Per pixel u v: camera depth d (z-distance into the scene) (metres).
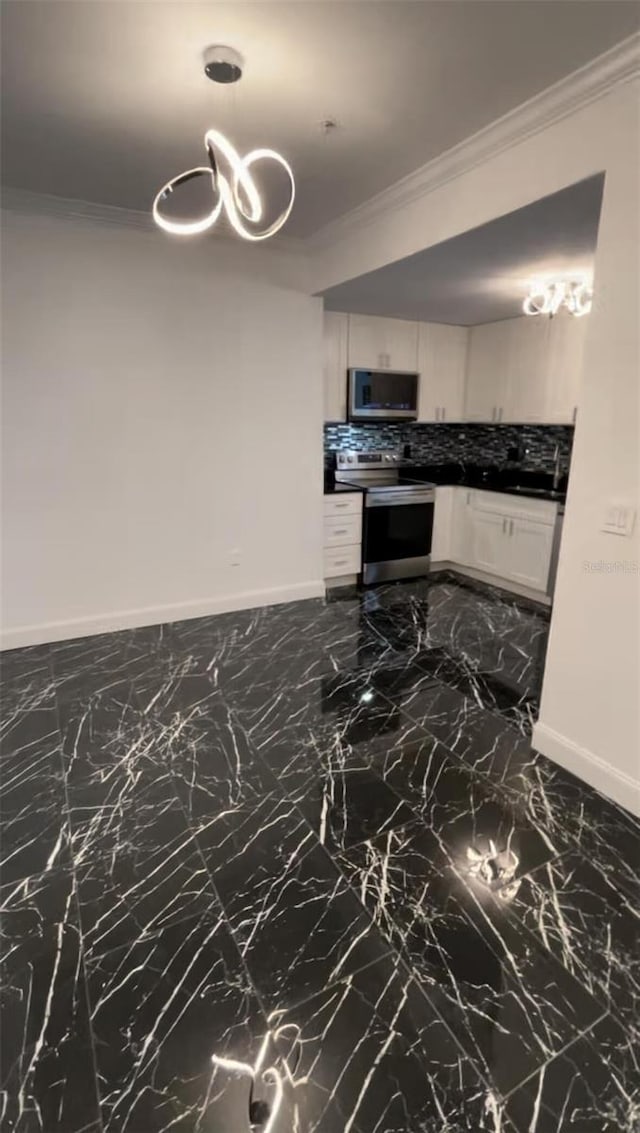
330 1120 1.20
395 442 5.51
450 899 1.73
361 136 2.33
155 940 1.60
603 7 1.59
